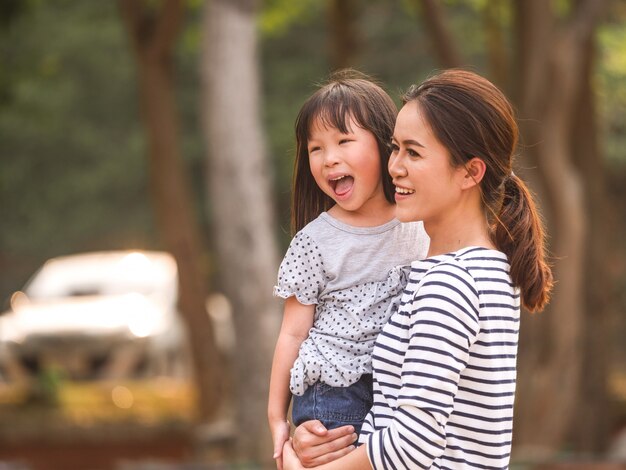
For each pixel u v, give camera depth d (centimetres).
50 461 1184
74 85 2281
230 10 895
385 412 262
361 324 280
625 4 1459
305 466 273
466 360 254
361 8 1827
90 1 2264
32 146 2353
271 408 289
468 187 268
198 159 2258
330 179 288
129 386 1388
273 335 911
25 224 2456
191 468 827
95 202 2400
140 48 1129
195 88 2242
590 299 1285
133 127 2358
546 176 949
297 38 2141
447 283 255
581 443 1288
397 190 271
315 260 289
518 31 954
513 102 960
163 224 1184
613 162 1991
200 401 1223
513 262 269
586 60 1195
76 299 1468
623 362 1923
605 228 1277
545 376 978
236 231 900
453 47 1013
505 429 261
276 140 2089
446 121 263
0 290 2531
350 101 287
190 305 1205
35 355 1373
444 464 258
